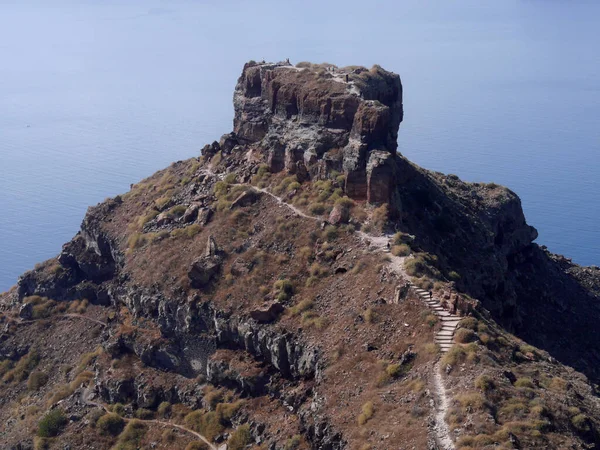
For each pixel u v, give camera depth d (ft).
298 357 276.41
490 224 391.24
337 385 249.14
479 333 240.32
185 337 315.99
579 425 204.85
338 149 341.82
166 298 324.60
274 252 320.91
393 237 301.84
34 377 368.27
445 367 225.97
